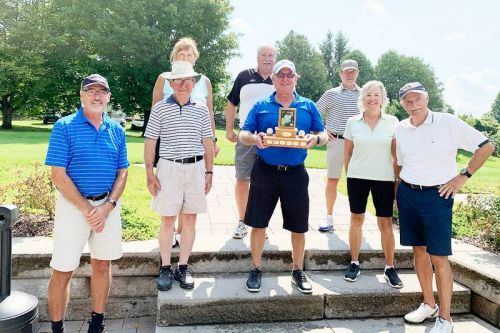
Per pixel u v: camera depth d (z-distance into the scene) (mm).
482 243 4387
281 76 3389
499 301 3432
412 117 3330
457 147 3209
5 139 15383
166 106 3404
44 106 29781
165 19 25219
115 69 26250
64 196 2943
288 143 3320
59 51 27609
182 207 3582
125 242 4039
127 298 3852
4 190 4754
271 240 4258
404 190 3363
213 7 26812
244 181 4246
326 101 4715
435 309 3473
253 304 3406
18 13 28141
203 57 27141
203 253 3865
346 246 4117
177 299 3318
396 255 4102
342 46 51812
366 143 3652
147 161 3445
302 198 3475
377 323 3486
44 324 3666
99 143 2980
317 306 3504
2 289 2406
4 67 25984
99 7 25406
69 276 3047
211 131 3645
